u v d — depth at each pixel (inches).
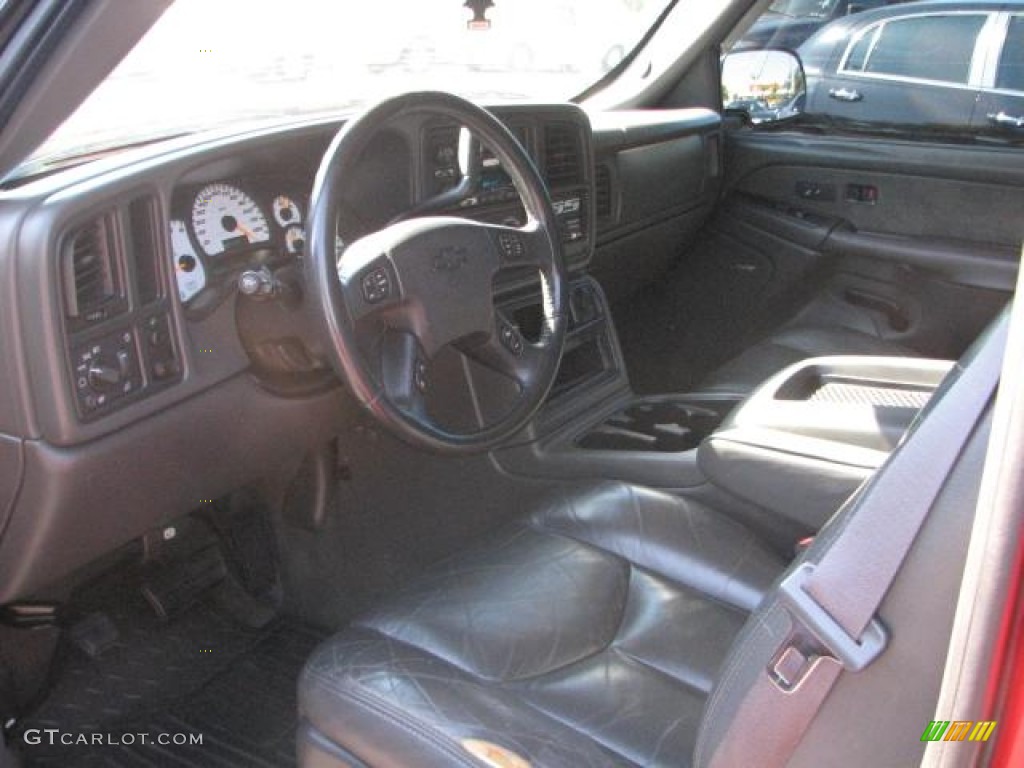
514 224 82.7
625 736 49.1
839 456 63.5
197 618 88.0
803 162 118.0
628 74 121.4
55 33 46.6
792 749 32.8
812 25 116.3
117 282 58.5
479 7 96.7
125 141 67.9
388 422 61.0
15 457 58.2
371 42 88.4
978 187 107.9
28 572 63.3
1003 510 24.5
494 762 43.6
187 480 67.7
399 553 88.0
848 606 30.4
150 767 74.5
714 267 126.1
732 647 38.4
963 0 106.4
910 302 114.3
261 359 67.8
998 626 24.9
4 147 51.3
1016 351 25.0
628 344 124.3
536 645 54.2
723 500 72.9
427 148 75.1
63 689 80.0
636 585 60.6
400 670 49.6
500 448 83.7
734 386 98.1
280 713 80.0
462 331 64.7
